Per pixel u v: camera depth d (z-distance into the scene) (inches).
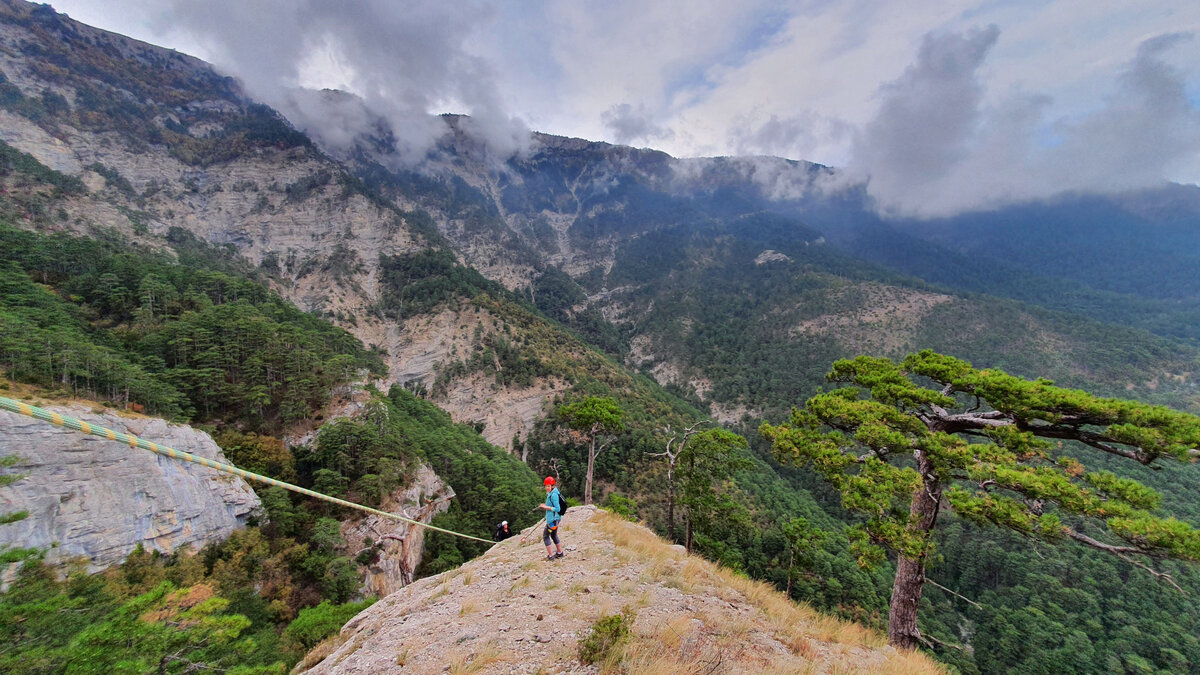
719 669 251.1
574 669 238.8
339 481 1784.0
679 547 568.4
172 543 1246.3
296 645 1042.1
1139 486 431.8
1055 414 487.2
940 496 575.2
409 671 255.4
